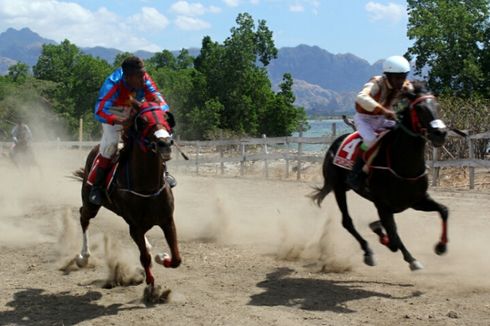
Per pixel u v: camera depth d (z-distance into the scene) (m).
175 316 5.58
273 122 53.47
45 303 6.12
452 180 15.63
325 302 5.91
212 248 8.57
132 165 6.00
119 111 6.28
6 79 68.81
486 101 18.86
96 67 62.38
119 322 5.47
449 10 34.03
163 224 6.16
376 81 6.65
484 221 9.79
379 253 7.95
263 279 6.87
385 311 5.54
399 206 6.53
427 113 5.95
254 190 15.18
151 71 64.06
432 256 7.66
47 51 69.06
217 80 52.97
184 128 52.00
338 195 7.46
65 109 60.22
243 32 53.00
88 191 6.98
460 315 5.34
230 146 29.00
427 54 34.97
